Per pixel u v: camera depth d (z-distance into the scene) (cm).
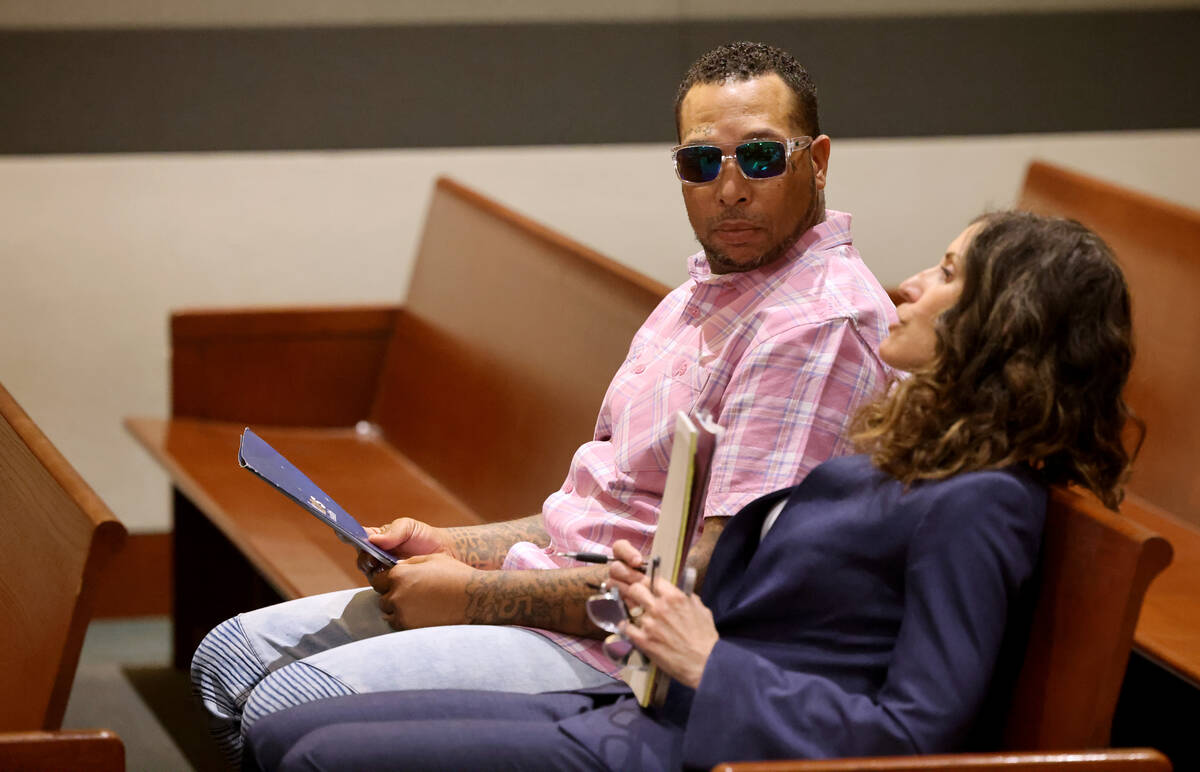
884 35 756
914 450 294
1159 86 780
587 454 384
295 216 731
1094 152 782
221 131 716
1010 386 288
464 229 628
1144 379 516
